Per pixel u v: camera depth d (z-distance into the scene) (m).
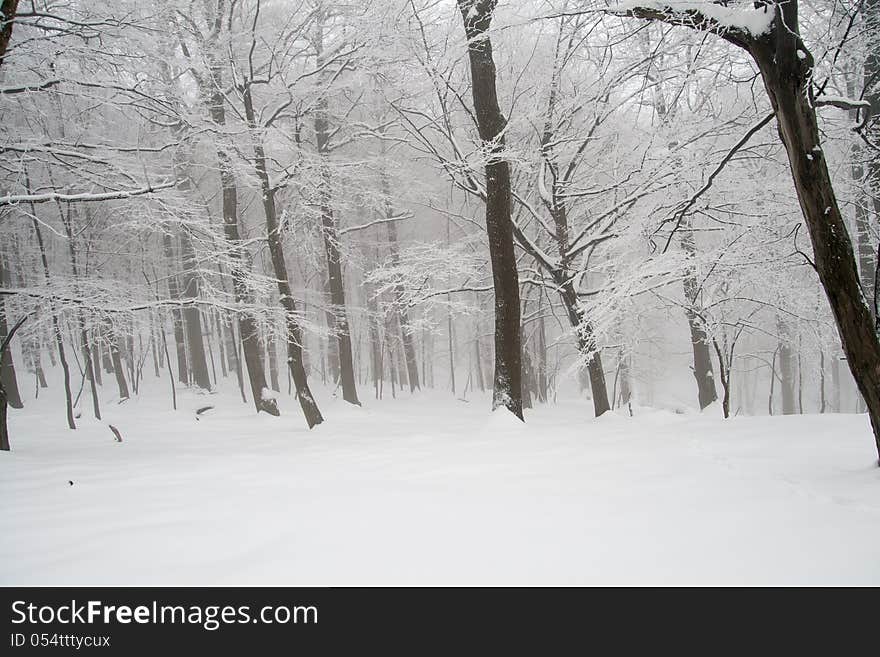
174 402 17.38
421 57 10.80
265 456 7.36
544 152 11.10
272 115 12.54
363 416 13.74
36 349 20.89
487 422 8.41
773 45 4.73
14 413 16.55
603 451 6.03
